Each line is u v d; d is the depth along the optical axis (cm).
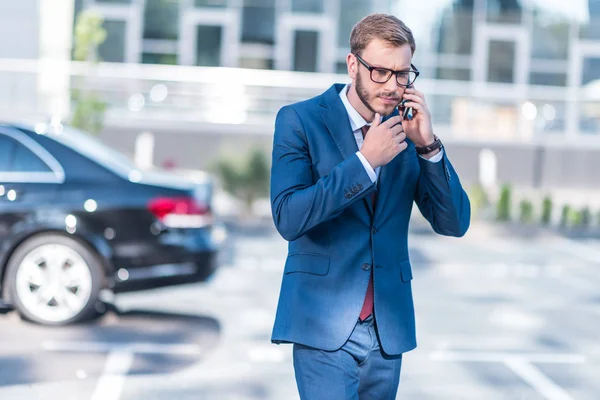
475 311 1255
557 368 938
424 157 434
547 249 2022
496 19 3362
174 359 928
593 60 3388
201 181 1132
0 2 3047
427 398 816
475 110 3148
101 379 843
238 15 3309
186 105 3020
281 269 1593
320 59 3338
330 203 409
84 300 1053
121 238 1049
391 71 414
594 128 3180
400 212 447
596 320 1212
